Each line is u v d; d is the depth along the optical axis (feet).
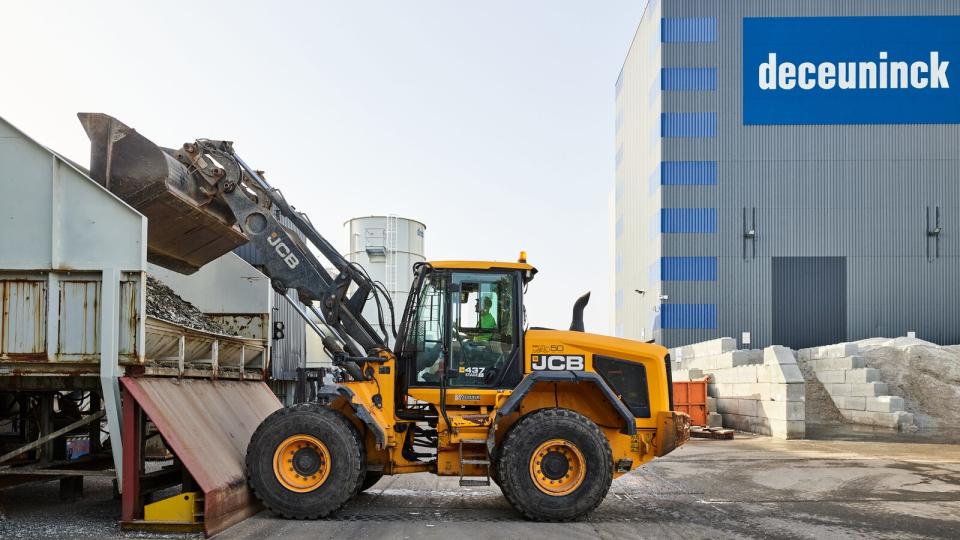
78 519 23.49
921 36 143.13
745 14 147.02
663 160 147.02
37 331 21.48
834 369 69.92
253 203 27.73
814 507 28.02
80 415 29.27
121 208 21.57
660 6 148.66
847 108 144.25
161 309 25.67
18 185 21.61
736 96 146.51
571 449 24.64
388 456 26.23
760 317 143.54
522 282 26.94
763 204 144.97
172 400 23.26
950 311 140.26
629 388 26.99
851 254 142.72
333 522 23.67
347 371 26.35
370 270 96.48
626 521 24.90
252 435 25.03
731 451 49.08
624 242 193.67
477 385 26.20
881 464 41.81
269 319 32.12
